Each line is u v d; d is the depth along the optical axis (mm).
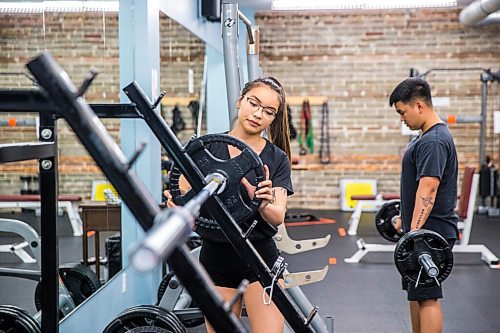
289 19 9219
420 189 2730
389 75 9180
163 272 4125
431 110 2807
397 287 4957
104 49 3721
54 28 3408
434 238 2734
